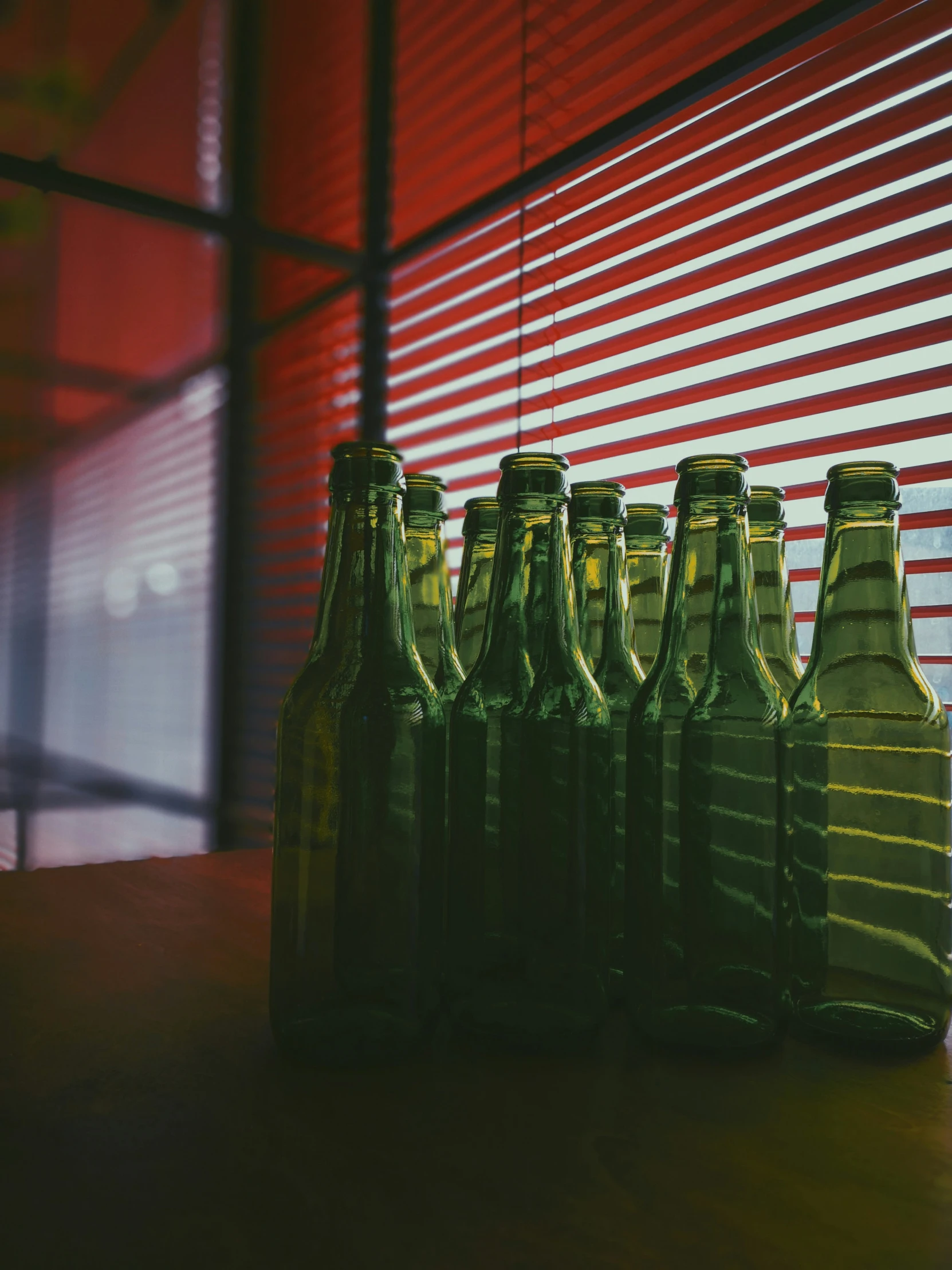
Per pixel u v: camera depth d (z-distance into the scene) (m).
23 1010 0.62
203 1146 0.43
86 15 3.11
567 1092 0.50
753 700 0.58
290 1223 0.37
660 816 0.57
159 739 3.57
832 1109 0.49
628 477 1.84
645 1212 0.38
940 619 1.32
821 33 1.46
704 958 0.56
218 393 3.28
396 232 2.52
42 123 3.38
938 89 1.32
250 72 3.00
